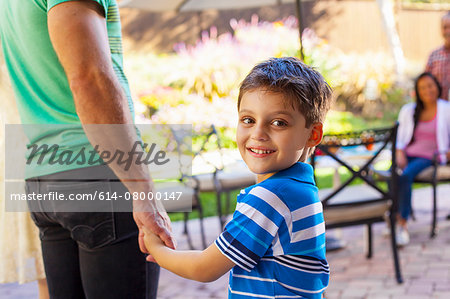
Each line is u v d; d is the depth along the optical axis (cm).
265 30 1009
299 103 122
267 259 121
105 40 131
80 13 126
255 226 118
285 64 130
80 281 157
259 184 124
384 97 980
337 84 972
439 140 456
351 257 405
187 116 809
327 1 1140
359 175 339
